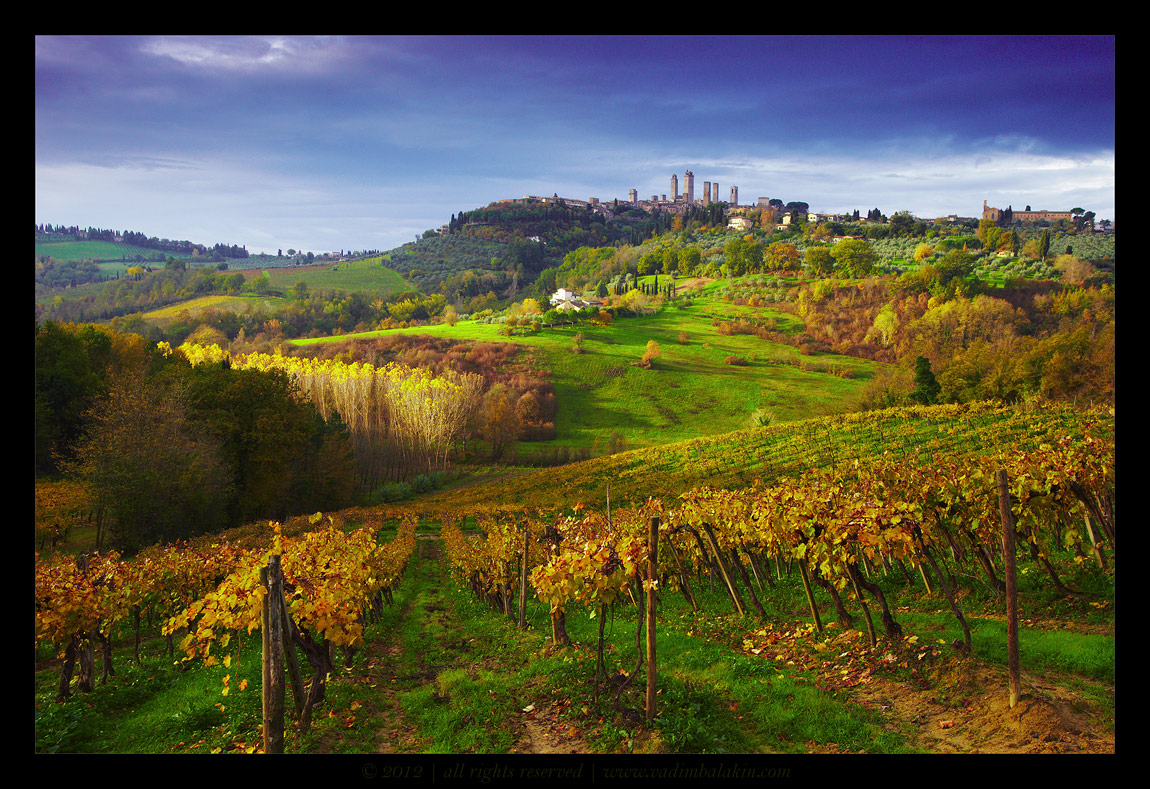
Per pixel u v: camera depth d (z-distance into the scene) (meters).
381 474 81.06
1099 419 35.47
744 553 14.69
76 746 7.88
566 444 97.00
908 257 189.62
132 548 34.19
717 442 57.28
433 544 41.53
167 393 39.91
